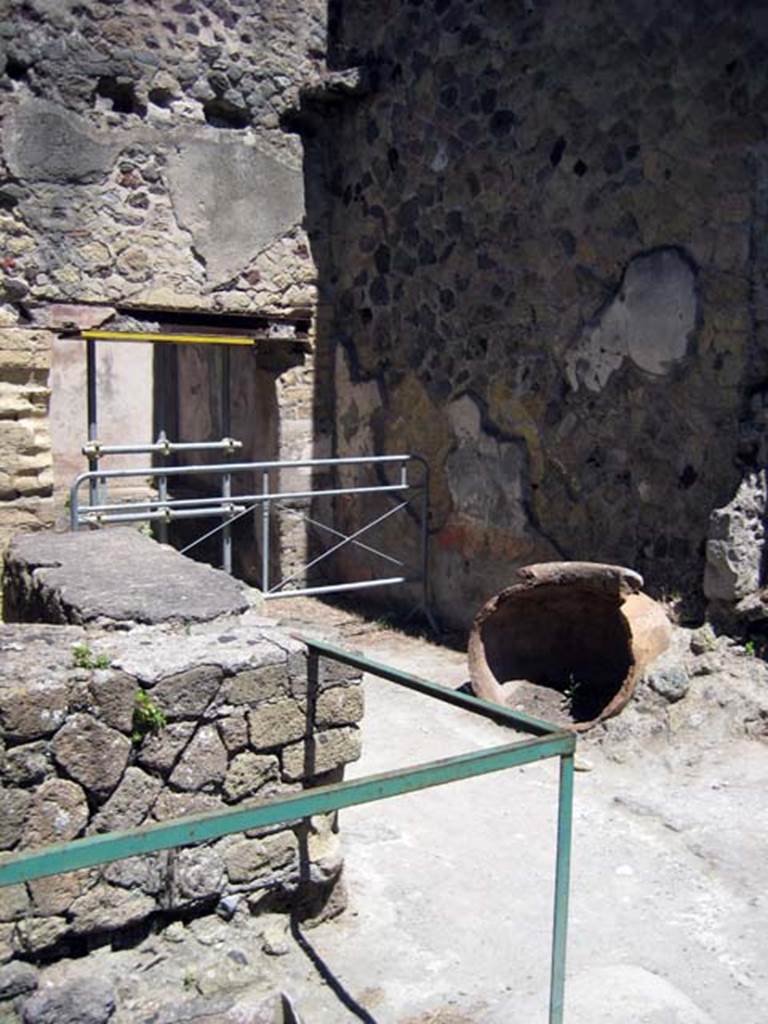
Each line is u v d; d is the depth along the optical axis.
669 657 4.82
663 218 5.16
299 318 7.19
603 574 4.86
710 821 3.92
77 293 6.41
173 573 3.78
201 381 8.85
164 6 6.50
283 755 3.02
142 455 10.32
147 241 6.59
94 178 6.39
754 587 4.91
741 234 4.85
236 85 6.77
